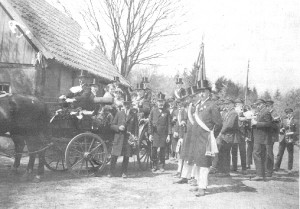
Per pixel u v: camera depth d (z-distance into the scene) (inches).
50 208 190.5
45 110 267.4
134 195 226.4
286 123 353.4
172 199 217.6
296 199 215.5
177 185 261.1
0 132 257.8
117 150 281.0
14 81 367.9
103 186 249.6
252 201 209.8
